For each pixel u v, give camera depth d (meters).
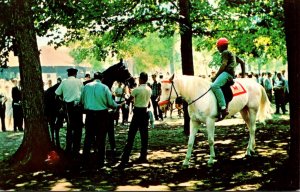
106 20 14.52
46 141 10.16
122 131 16.84
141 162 10.08
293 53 7.06
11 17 10.53
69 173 9.03
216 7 15.59
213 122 9.33
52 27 14.12
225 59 9.29
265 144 12.25
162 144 12.92
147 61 58.31
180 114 22.97
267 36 17.66
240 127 16.94
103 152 9.58
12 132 17.58
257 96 10.67
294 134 7.27
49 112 11.51
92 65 57.94
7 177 8.74
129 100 9.98
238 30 16.81
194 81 9.26
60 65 55.12
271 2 15.55
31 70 10.17
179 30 14.12
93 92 9.41
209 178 8.27
